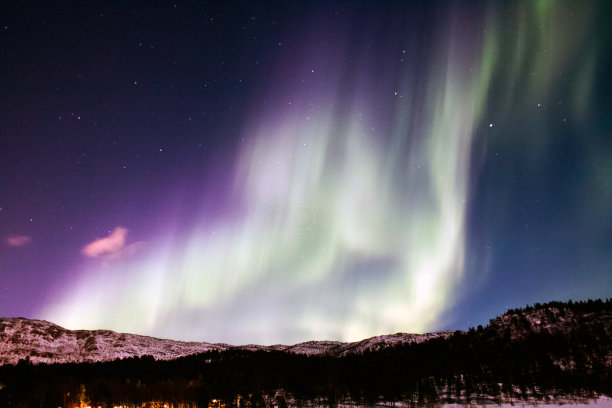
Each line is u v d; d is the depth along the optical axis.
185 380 65.06
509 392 59.28
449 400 58.50
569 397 55.44
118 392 58.53
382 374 69.44
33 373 72.62
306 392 65.38
